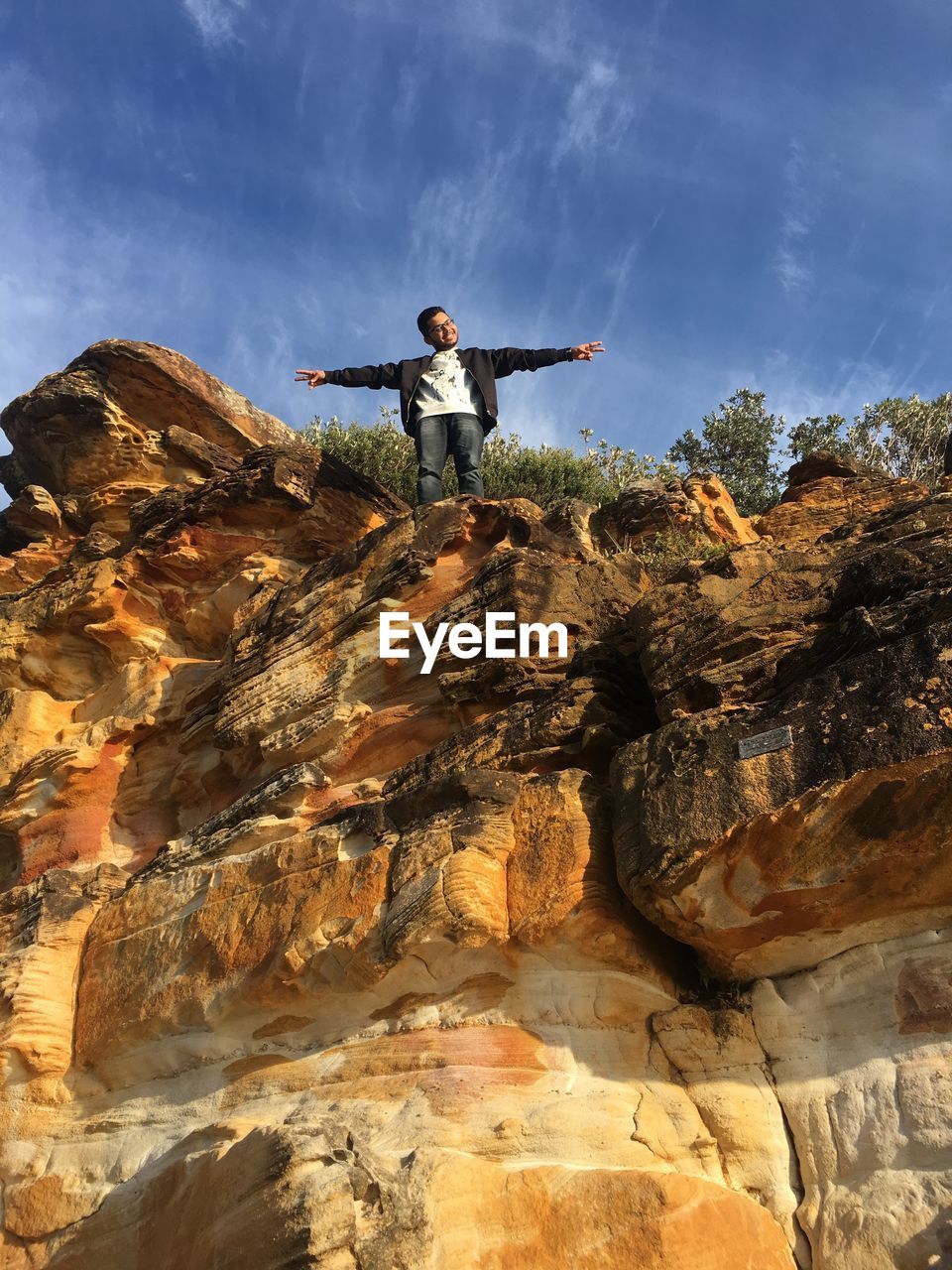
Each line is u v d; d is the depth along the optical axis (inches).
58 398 581.3
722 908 245.3
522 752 297.9
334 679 364.8
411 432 462.9
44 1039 346.3
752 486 871.7
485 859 271.0
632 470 802.2
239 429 591.2
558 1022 262.2
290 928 299.4
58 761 428.8
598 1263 215.3
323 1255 211.0
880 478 469.4
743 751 243.9
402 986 278.5
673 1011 260.2
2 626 519.2
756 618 276.8
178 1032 322.7
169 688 444.8
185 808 419.5
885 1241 214.5
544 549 362.3
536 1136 244.2
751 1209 226.5
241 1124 279.7
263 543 492.7
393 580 370.0
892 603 254.2
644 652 293.1
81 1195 317.1
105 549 524.1
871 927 240.5
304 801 343.9
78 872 388.2
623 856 255.6
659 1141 243.8
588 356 473.1
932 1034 229.3
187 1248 247.1
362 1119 262.5
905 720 224.2
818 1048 244.2
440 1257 215.9
